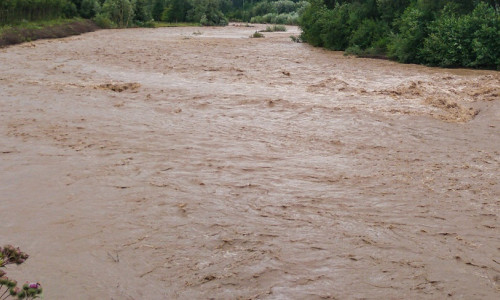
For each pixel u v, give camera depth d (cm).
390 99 1083
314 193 562
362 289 372
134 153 699
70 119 890
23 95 1108
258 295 362
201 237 451
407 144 764
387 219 497
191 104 1024
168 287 372
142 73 1455
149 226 472
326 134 814
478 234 468
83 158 674
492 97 1083
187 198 540
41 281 376
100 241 443
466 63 1617
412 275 392
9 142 747
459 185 595
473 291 372
